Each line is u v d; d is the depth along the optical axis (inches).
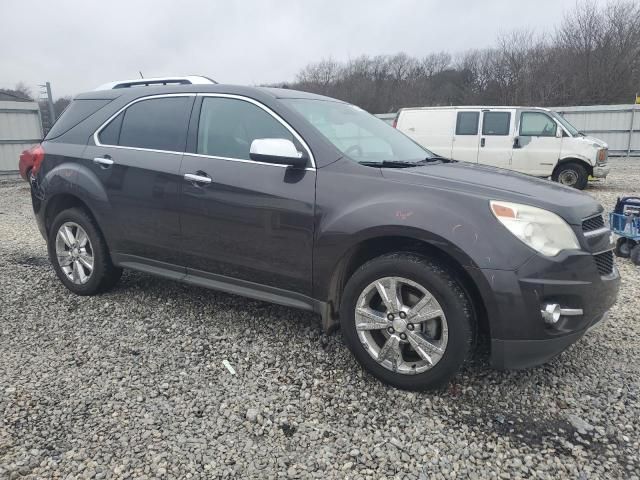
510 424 105.2
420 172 122.0
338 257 119.2
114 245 162.6
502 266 103.0
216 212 136.8
